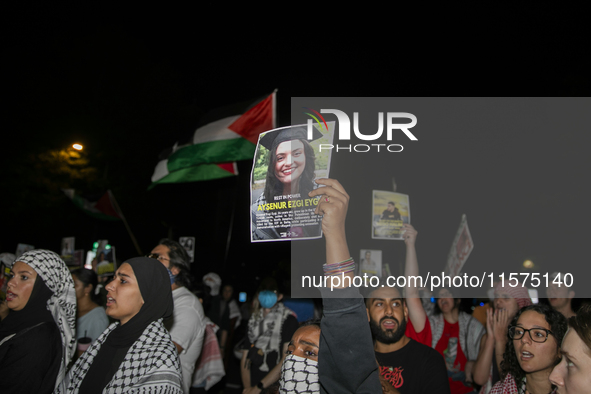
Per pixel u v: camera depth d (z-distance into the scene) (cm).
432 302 469
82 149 1474
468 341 425
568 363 166
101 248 752
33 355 254
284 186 220
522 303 360
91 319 424
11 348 254
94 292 443
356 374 127
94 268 743
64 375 280
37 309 283
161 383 223
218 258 1594
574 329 164
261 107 652
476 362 367
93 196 1270
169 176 748
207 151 666
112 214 1092
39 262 289
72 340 305
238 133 656
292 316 442
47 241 1505
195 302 352
